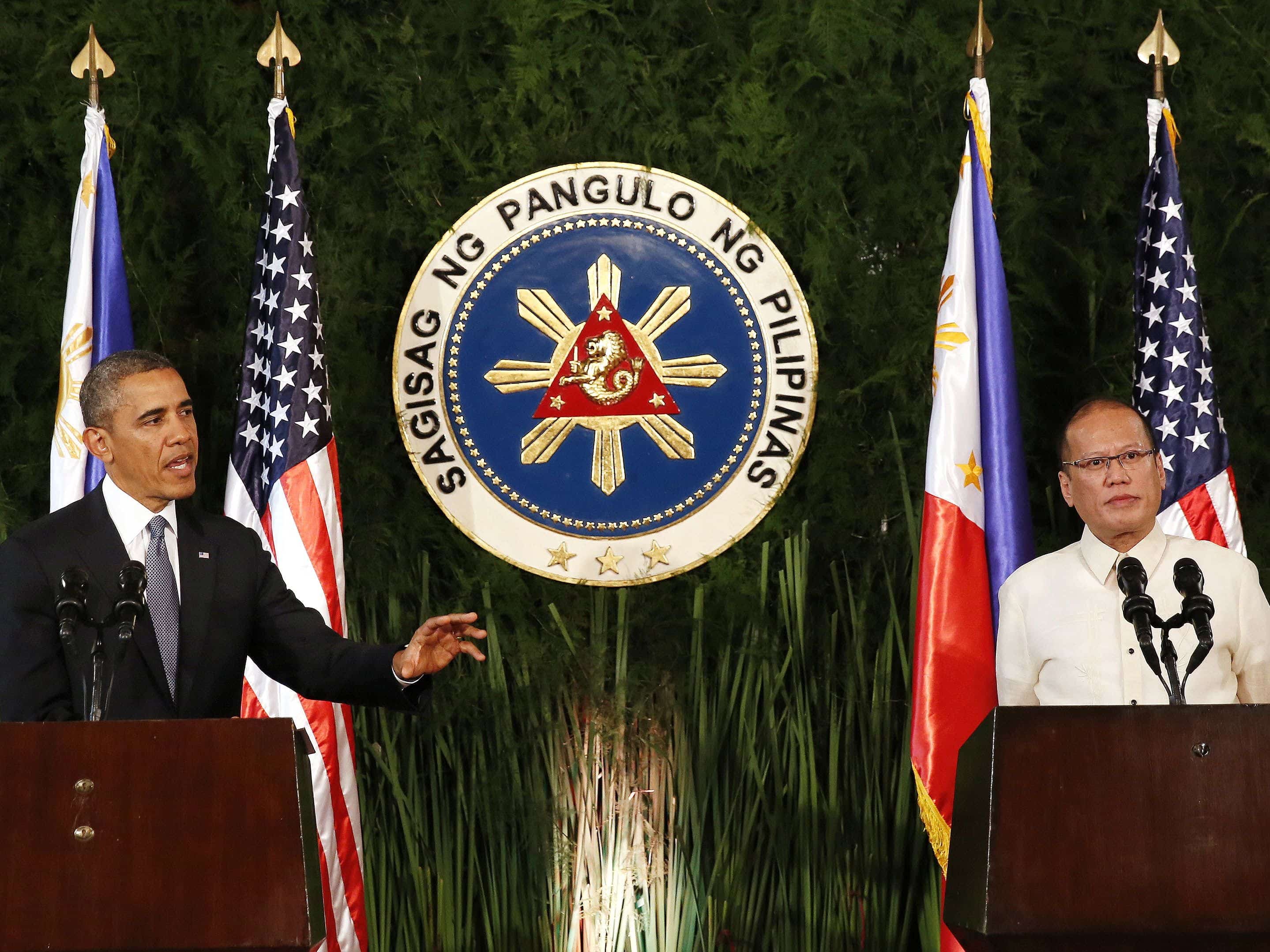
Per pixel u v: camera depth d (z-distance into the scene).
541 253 13.74
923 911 12.93
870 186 13.78
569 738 13.19
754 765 12.96
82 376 12.13
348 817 11.95
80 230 12.39
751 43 13.85
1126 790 6.51
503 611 13.35
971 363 12.08
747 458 13.66
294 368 12.15
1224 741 6.54
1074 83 13.98
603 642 13.36
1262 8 13.97
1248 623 9.44
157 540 8.85
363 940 11.88
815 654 13.34
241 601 9.03
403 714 13.06
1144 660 9.41
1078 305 13.88
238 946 6.29
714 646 13.36
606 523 13.61
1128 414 9.62
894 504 13.50
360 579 13.23
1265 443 13.74
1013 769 6.51
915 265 13.70
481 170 13.79
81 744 6.42
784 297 13.71
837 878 12.95
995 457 11.91
